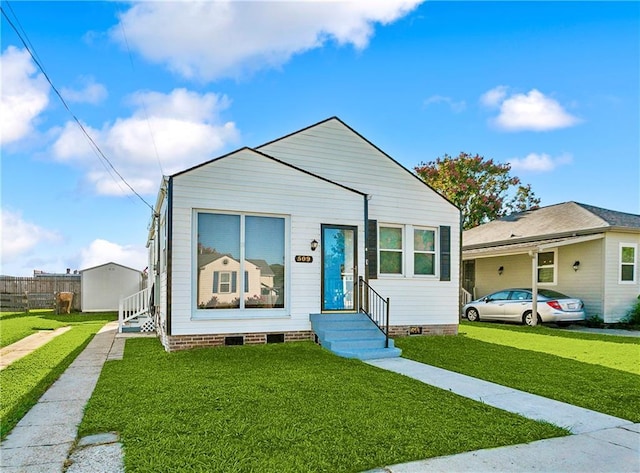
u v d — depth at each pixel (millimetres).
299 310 9992
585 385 6375
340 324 9820
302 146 11906
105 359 8047
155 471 3369
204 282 9219
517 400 5574
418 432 4293
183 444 3891
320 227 10344
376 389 5922
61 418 4680
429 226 12352
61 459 3617
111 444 3934
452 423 4586
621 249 15070
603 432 4438
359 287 10617
